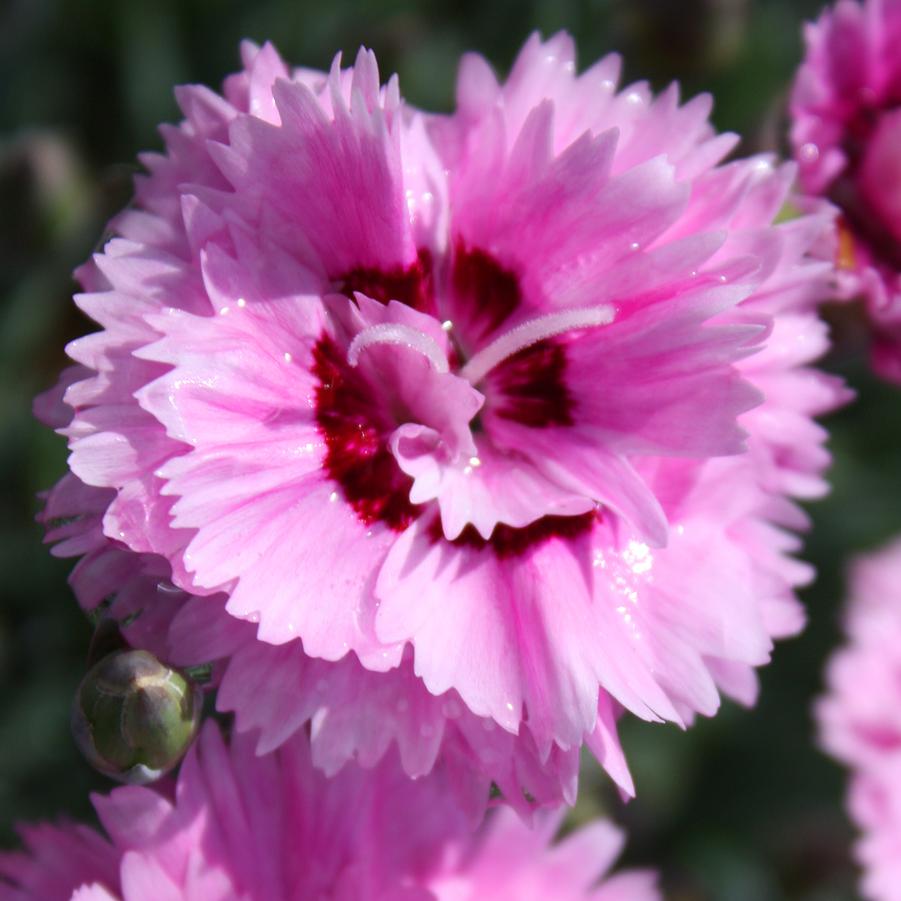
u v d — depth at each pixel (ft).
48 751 0.69
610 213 0.52
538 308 0.53
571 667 0.50
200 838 0.54
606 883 0.58
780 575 0.53
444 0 0.75
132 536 0.50
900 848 0.66
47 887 0.55
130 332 0.51
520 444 0.52
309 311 0.52
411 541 0.51
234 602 0.49
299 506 0.51
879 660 0.69
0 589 0.70
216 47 0.77
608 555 0.52
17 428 0.71
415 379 0.52
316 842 0.55
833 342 0.60
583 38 0.72
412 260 0.52
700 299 0.51
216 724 0.55
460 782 0.52
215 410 0.50
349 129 0.51
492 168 0.53
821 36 0.61
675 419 0.51
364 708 0.51
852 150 0.61
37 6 0.79
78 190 0.69
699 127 0.53
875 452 0.77
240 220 0.51
